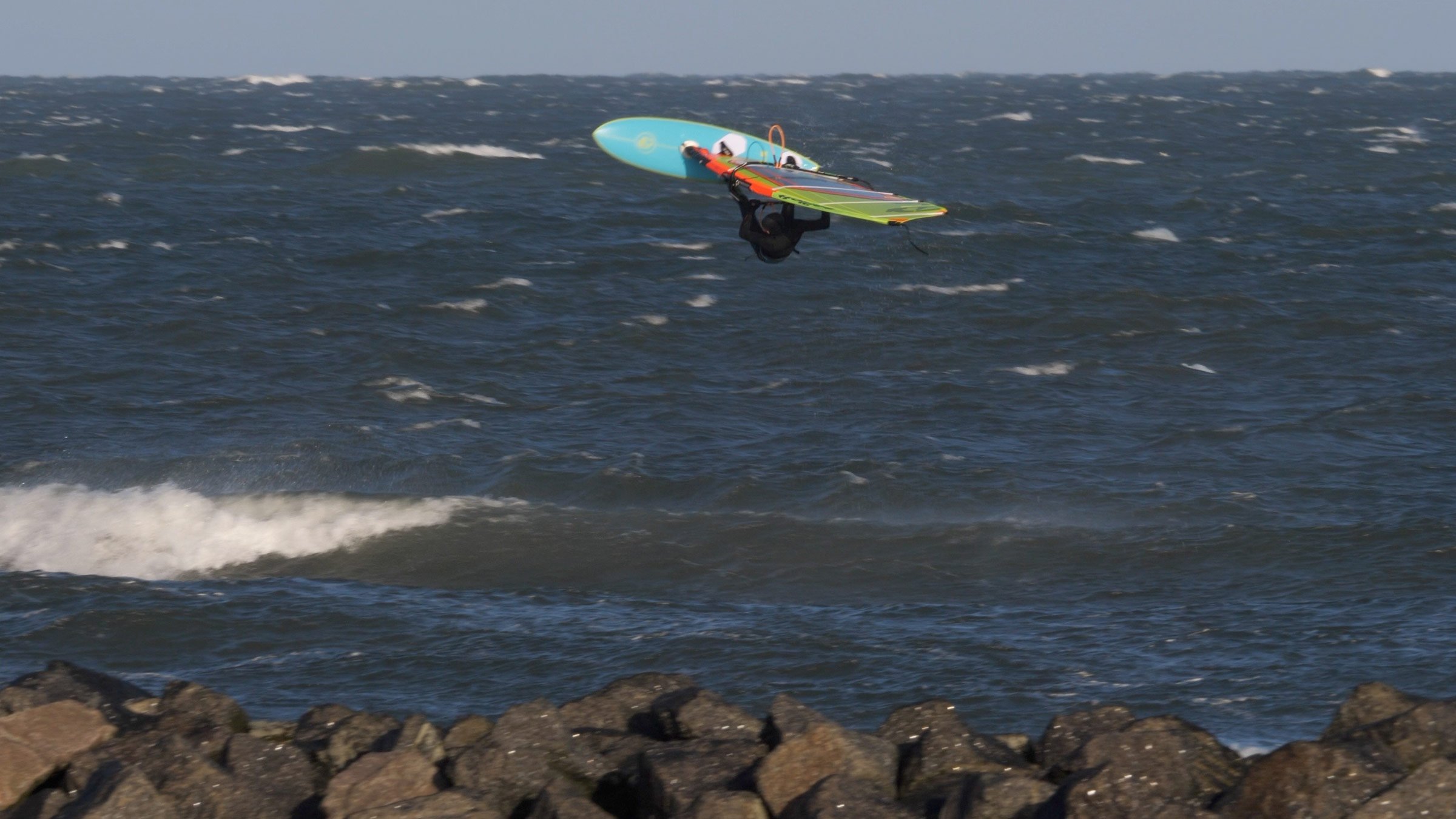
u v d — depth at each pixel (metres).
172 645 73.00
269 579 84.88
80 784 40.25
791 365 145.88
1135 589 84.12
